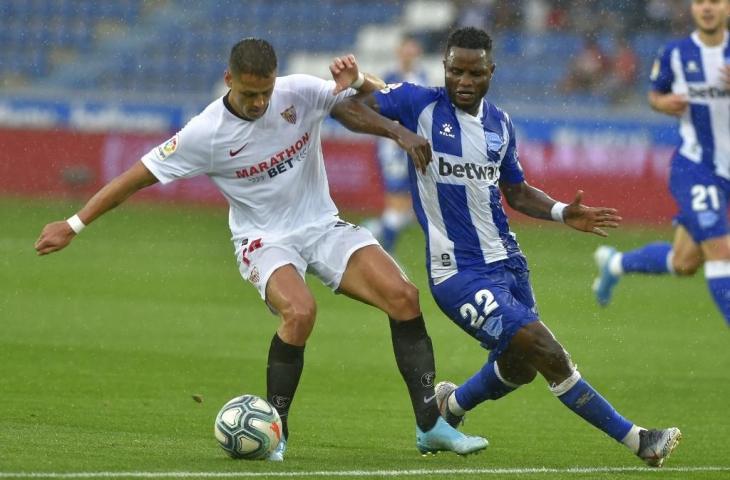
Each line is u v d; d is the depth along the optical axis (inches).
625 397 1256.2
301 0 4057.6
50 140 3720.5
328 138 3447.3
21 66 4180.6
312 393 1240.8
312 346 1579.7
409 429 1044.5
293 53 4010.8
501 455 922.1
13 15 4244.6
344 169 3430.1
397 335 896.3
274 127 894.4
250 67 842.8
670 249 1587.1
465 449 863.7
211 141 887.7
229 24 4104.3
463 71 884.0
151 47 4138.8
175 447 905.5
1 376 1267.2
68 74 4146.2
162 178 892.6
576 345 1620.3
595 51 3678.6
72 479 751.1
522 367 927.0
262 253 909.2
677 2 3663.9
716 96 1407.5
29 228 3009.4
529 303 940.6
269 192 909.8
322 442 968.3
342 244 913.5
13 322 1697.8
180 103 3690.9
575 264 2527.1
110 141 3690.9
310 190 930.7
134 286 2139.5
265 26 4087.1
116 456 848.9
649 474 839.7
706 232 1412.4
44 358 1401.3
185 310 1866.4
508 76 3720.5
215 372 1344.7
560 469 853.8
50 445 888.9
